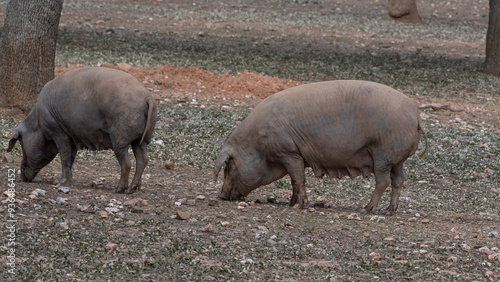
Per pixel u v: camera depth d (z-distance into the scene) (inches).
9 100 940.6
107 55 1346.0
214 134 930.1
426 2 2422.5
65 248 449.4
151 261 438.3
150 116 595.2
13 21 932.6
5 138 813.9
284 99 619.2
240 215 581.6
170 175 749.3
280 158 622.5
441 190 762.8
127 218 537.0
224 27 1788.9
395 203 630.5
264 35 1731.1
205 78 1219.2
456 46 1765.5
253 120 626.5
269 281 410.0
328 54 1550.2
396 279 428.8
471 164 870.4
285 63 1419.8
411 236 546.0
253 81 1223.5
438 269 455.2
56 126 623.8
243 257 458.6
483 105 1215.6
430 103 1199.6
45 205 550.6
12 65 933.2
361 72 1375.5
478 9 2346.2
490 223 622.5
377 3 2358.5
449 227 593.0
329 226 562.3
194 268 426.9
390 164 601.6
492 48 1459.2
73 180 676.1
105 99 593.6
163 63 1321.4
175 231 509.4
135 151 624.4
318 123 605.6
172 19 1843.0
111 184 673.0
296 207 636.1
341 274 433.7
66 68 1157.1
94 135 613.0
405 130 589.0
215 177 627.2
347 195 722.2
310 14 2053.4
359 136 599.2
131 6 1972.2
